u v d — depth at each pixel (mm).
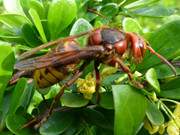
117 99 89
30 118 98
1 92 97
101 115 98
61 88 95
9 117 96
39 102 108
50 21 103
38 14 109
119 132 89
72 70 99
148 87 97
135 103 90
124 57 99
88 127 98
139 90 92
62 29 104
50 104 102
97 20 114
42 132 94
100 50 97
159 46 100
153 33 100
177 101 100
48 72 98
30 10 100
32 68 95
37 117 96
